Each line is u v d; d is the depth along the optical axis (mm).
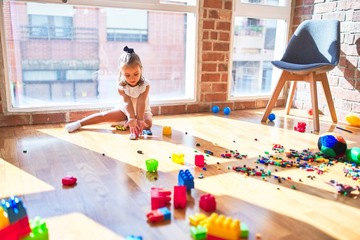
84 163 1612
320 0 2918
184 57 2971
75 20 2488
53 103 2527
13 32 2301
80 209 1158
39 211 1141
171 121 2580
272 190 1346
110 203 1206
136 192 1300
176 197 1174
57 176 1447
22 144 1907
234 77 3188
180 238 993
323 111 2967
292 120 2695
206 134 2203
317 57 2592
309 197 1289
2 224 882
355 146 1996
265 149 1898
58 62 2504
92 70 2646
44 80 2484
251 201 1245
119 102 2646
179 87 3020
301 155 1780
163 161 1660
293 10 3213
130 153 1775
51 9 2385
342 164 1669
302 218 1127
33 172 1487
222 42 2939
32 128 2293
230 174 1504
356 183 1430
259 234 1019
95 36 2594
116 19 2629
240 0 2943
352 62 2674
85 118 2311
